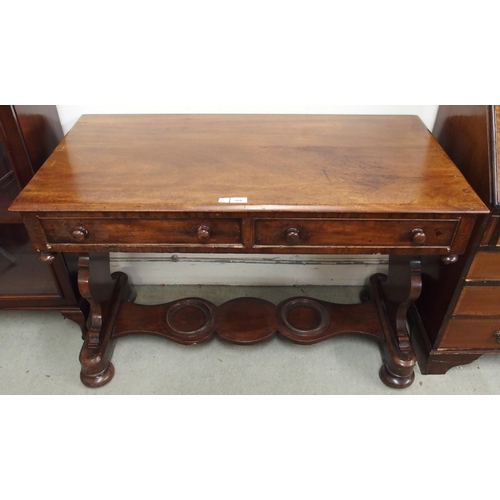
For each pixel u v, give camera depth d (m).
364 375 1.65
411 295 1.45
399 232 1.17
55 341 1.76
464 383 1.61
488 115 1.21
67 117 1.61
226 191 1.16
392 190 1.17
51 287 1.66
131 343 1.75
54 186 1.18
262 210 1.11
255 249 1.21
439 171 1.25
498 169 1.19
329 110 1.61
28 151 1.38
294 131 1.46
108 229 1.18
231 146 1.37
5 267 1.74
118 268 1.93
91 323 1.62
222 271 1.95
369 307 1.76
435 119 1.60
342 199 1.13
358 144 1.38
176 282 1.97
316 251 1.21
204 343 1.75
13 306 1.66
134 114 1.57
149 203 1.12
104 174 1.23
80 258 1.43
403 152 1.34
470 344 1.54
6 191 1.55
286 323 1.71
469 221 1.15
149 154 1.33
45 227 1.17
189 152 1.34
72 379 1.63
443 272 1.47
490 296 1.40
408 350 1.57
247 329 1.70
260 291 1.96
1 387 1.59
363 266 1.92
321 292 1.95
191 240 1.20
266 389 1.60
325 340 1.72
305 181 1.20
